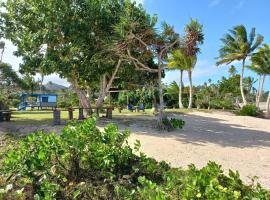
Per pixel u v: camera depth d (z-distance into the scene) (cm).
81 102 1991
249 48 3784
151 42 1538
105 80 2014
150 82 2277
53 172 509
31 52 1703
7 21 1822
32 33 1662
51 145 503
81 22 1577
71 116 1647
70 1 1631
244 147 1102
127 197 448
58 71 1695
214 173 414
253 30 3741
